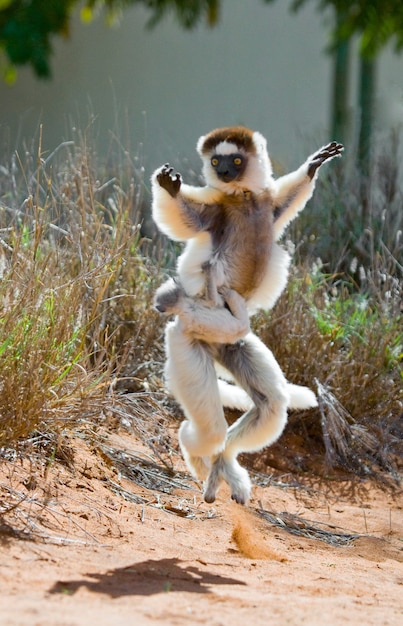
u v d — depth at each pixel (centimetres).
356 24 2644
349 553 1095
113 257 1209
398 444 1490
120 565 855
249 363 1036
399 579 981
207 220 1021
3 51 2641
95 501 1045
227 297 1007
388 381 1496
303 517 1212
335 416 1416
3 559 812
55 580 772
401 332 1549
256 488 1288
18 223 1388
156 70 3469
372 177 1927
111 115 3409
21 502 952
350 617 760
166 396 1420
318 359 1481
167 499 1150
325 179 1947
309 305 1524
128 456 1234
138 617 684
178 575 855
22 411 1005
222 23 3488
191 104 3494
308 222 1850
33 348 1029
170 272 1588
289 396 1045
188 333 994
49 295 1119
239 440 1031
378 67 3384
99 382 1151
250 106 3522
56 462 1095
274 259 1057
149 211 1797
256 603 771
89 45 3400
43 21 2530
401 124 2180
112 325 1398
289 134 3144
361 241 1777
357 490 1344
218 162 1009
